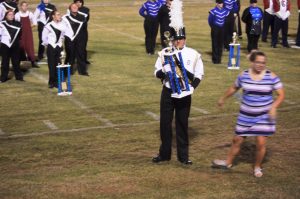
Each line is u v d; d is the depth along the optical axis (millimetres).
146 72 23969
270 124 11992
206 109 18125
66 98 19578
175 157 13602
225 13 25328
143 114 17547
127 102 19000
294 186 11758
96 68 24766
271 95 11883
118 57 27516
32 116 17359
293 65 25562
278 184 11867
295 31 37125
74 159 13492
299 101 19156
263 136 12047
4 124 16516
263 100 11805
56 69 21000
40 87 21266
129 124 16469
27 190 11492
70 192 11391
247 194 11312
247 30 27734
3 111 17906
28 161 13359
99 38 33812
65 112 17797
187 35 35000
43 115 17469
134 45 31281
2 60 21953
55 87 21188
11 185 11766
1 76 22078
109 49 29875
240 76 11898
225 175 12383
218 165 12703
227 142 14820
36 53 28562
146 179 12109
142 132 15688
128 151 14086
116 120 16875
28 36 24672
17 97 19734
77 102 19016
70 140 14992
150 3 27734
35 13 25984
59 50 20891
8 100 19297
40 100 19297
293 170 12711
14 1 26172
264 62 11578
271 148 14266
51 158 13562
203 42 32250
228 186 11734
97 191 11445
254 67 11664
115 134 15508
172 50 12523
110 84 21688
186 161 13078
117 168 12805
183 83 12414
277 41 31484
